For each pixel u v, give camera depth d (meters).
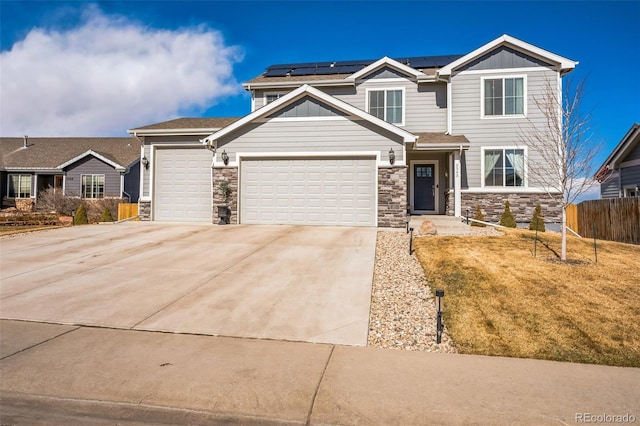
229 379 4.07
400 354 4.75
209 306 6.31
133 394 3.79
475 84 16.84
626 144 16.50
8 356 4.59
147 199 16.47
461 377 4.14
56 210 23.25
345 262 8.81
